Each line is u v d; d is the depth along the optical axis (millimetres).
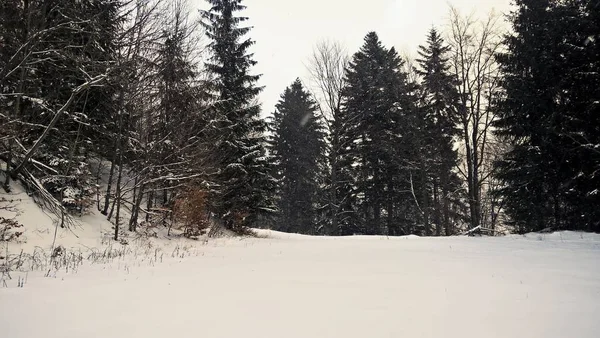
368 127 30078
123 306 4223
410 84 27219
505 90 19938
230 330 3359
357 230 32250
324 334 3242
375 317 3770
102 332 3307
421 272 6680
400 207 32125
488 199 33719
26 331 3334
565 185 16672
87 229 12633
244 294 4859
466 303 4324
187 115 15711
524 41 18859
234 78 21828
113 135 14711
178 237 15672
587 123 16297
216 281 5840
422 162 26484
